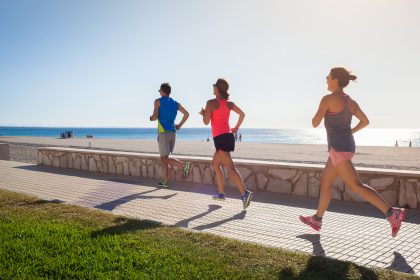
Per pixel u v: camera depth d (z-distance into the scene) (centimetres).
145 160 1055
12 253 414
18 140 4931
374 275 358
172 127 878
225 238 469
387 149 4041
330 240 491
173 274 360
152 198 761
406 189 688
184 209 666
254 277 354
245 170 872
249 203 677
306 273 363
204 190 850
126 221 548
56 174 1121
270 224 569
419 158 2552
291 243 480
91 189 862
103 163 1165
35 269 375
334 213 642
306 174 787
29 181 983
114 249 427
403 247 463
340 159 471
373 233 524
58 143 4094
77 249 426
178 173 984
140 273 361
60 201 692
